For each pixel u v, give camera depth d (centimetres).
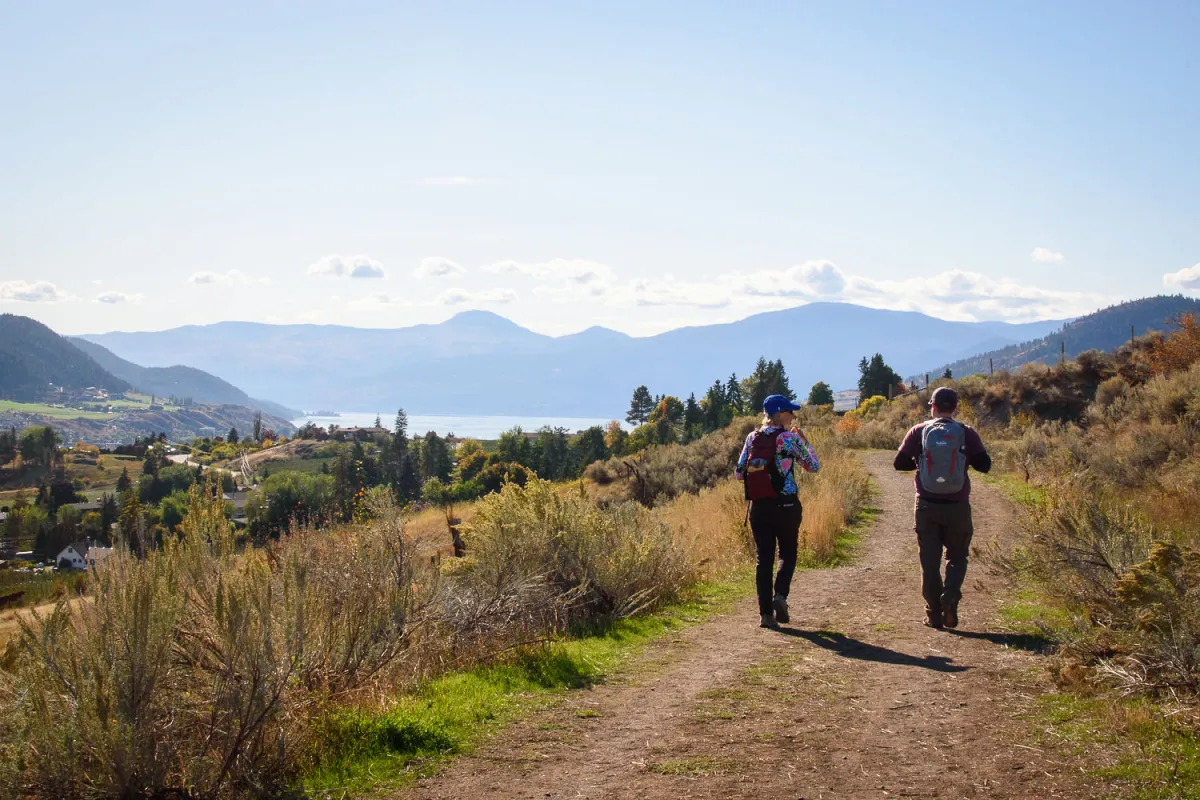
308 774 443
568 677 632
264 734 454
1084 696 514
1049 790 386
